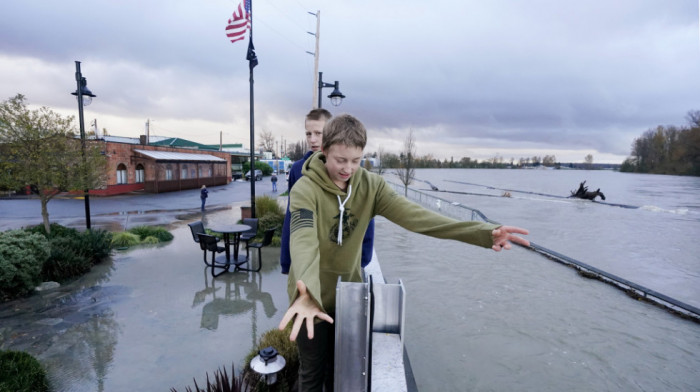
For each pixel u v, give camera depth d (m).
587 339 5.82
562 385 4.59
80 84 9.29
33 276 6.22
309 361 1.70
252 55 10.85
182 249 9.46
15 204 19.77
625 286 8.55
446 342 5.59
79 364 3.98
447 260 10.64
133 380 3.69
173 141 50.81
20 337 4.60
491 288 8.19
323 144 1.31
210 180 36.94
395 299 1.64
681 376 4.86
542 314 6.77
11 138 8.29
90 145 9.65
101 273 7.36
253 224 8.56
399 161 38.28
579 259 11.66
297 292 0.95
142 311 5.48
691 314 7.08
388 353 1.47
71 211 17.31
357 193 1.46
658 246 13.75
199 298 6.05
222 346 4.41
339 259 1.51
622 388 4.59
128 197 24.17
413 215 1.44
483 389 4.44
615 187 59.78
